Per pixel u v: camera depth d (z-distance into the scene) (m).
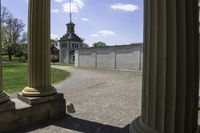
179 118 2.95
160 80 2.97
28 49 6.20
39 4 6.01
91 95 10.23
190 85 2.97
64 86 14.91
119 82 16.05
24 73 27.52
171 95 2.92
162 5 2.89
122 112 7.12
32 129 5.54
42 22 6.10
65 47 67.06
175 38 2.84
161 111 3.00
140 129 3.24
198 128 3.32
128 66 29.31
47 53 6.29
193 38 2.97
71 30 69.19
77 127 5.68
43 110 6.08
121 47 30.28
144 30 3.20
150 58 3.07
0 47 5.18
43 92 6.14
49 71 6.39
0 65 5.23
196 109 3.21
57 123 5.99
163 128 3.01
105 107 7.79
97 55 35.03
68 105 7.15
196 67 3.09
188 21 2.88
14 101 6.07
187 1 2.87
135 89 12.13
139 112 7.12
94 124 5.91
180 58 2.86
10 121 5.40
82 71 30.36
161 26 2.91
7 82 17.72
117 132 5.34
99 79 19.12
